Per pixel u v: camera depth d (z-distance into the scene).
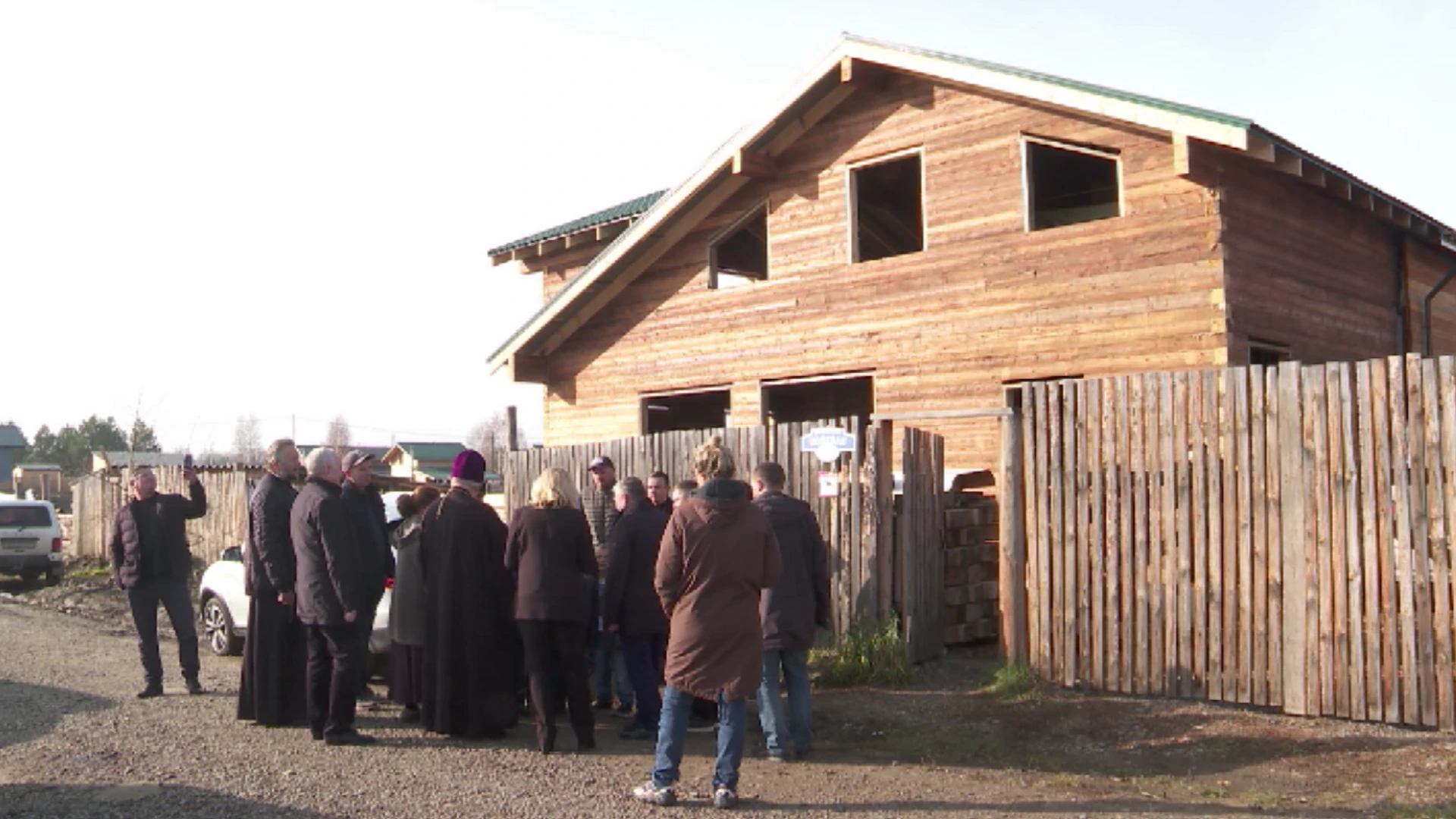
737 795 6.49
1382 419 7.39
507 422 19.98
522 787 6.68
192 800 6.37
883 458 9.91
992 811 6.16
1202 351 10.72
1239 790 6.45
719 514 6.41
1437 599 7.12
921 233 15.48
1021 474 9.22
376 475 17.08
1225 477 8.07
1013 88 11.62
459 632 8.09
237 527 19.92
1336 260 12.85
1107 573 8.65
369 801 6.36
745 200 14.48
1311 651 7.63
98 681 10.45
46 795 6.46
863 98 13.35
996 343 12.14
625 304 15.67
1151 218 11.12
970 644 10.70
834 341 13.52
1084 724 7.93
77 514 25.92
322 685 7.99
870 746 7.80
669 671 6.39
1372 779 6.45
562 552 7.65
